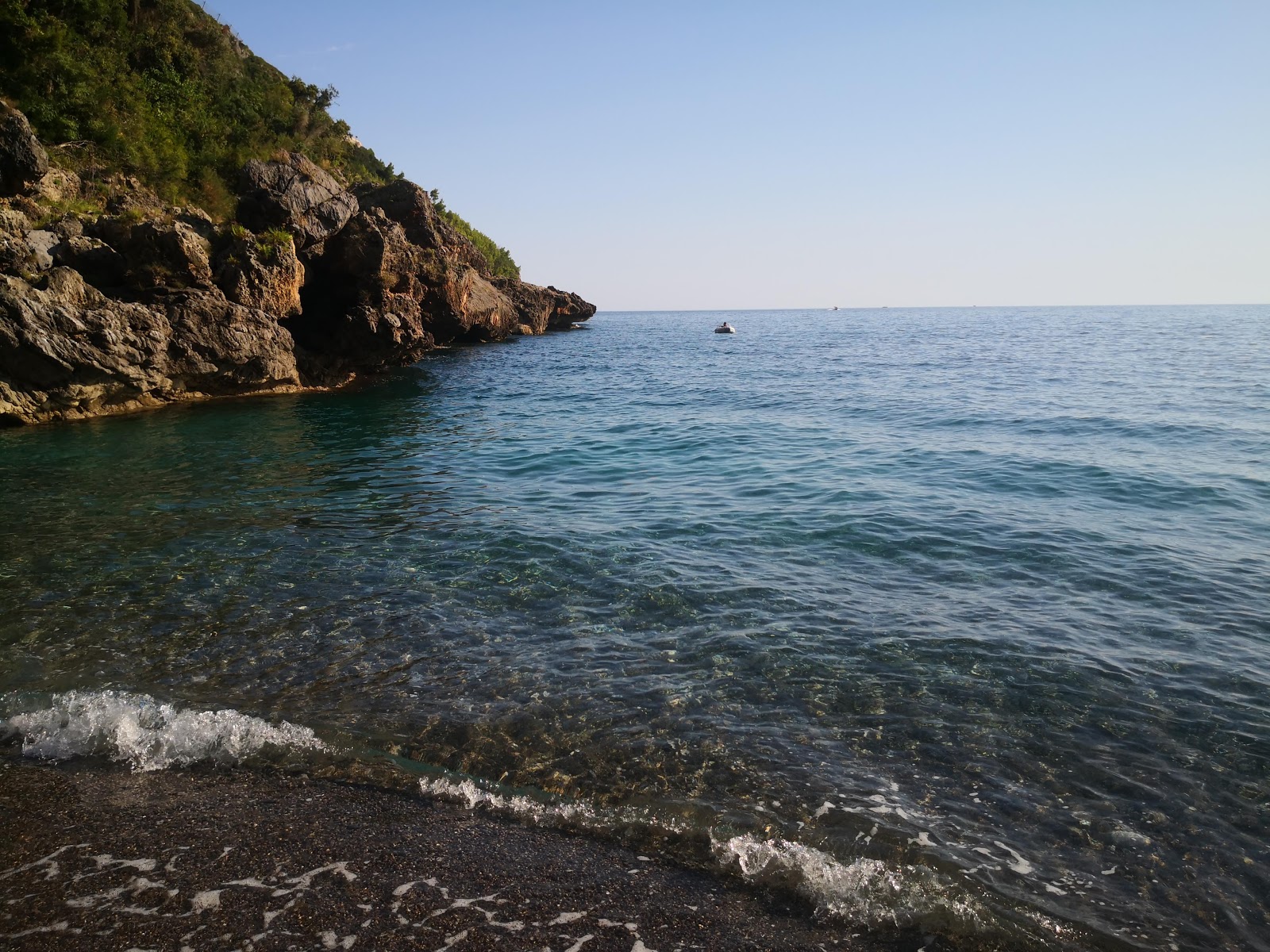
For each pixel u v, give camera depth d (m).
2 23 35.91
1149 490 15.96
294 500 16.16
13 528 13.95
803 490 16.67
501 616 10.23
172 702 8.05
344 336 37.97
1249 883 5.61
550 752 7.23
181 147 43.47
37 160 29.42
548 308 97.38
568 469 19.44
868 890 5.52
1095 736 7.40
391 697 8.20
